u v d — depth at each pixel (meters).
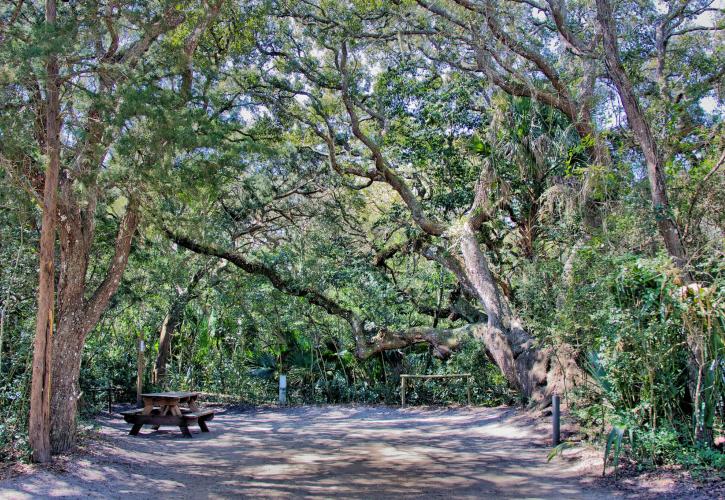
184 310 19.97
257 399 19.00
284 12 15.28
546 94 13.01
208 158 8.32
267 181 15.30
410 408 16.78
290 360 20.28
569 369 11.62
